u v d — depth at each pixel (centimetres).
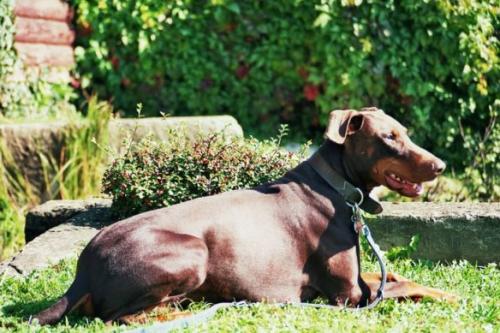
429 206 757
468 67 1081
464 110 1111
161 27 1134
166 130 930
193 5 1149
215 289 549
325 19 1086
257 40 1162
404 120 1131
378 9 1093
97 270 527
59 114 1091
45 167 921
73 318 535
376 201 577
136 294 518
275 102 1169
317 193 567
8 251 846
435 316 533
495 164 1088
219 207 557
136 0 1126
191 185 737
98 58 1135
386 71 1119
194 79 1159
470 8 1075
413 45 1103
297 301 562
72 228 757
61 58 1123
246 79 1165
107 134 930
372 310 553
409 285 579
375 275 607
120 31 1133
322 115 1136
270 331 495
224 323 511
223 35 1159
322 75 1128
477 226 712
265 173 738
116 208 768
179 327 506
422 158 547
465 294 601
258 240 552
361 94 1115
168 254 521
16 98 1064
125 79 1157
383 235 733
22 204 914
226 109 1180
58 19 1119
